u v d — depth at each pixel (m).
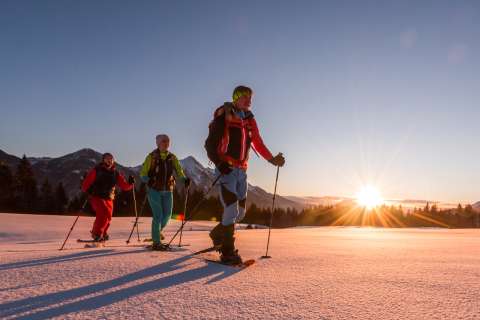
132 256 4.05
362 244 6.88
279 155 4.33
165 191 5.61
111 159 7.13
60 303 2.22
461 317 2.02
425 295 2.47
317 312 2.08
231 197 3.84
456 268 3.59
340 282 2.85
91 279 2.85
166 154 5.70
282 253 4.88
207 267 3.43
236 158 3.93
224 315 2.01
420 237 11.01
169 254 4.27
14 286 2.62
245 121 4.04
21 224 17.19
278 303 2.25
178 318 1.96
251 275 3.11
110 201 7.23
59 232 15.65
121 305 2.18
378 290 2.59
